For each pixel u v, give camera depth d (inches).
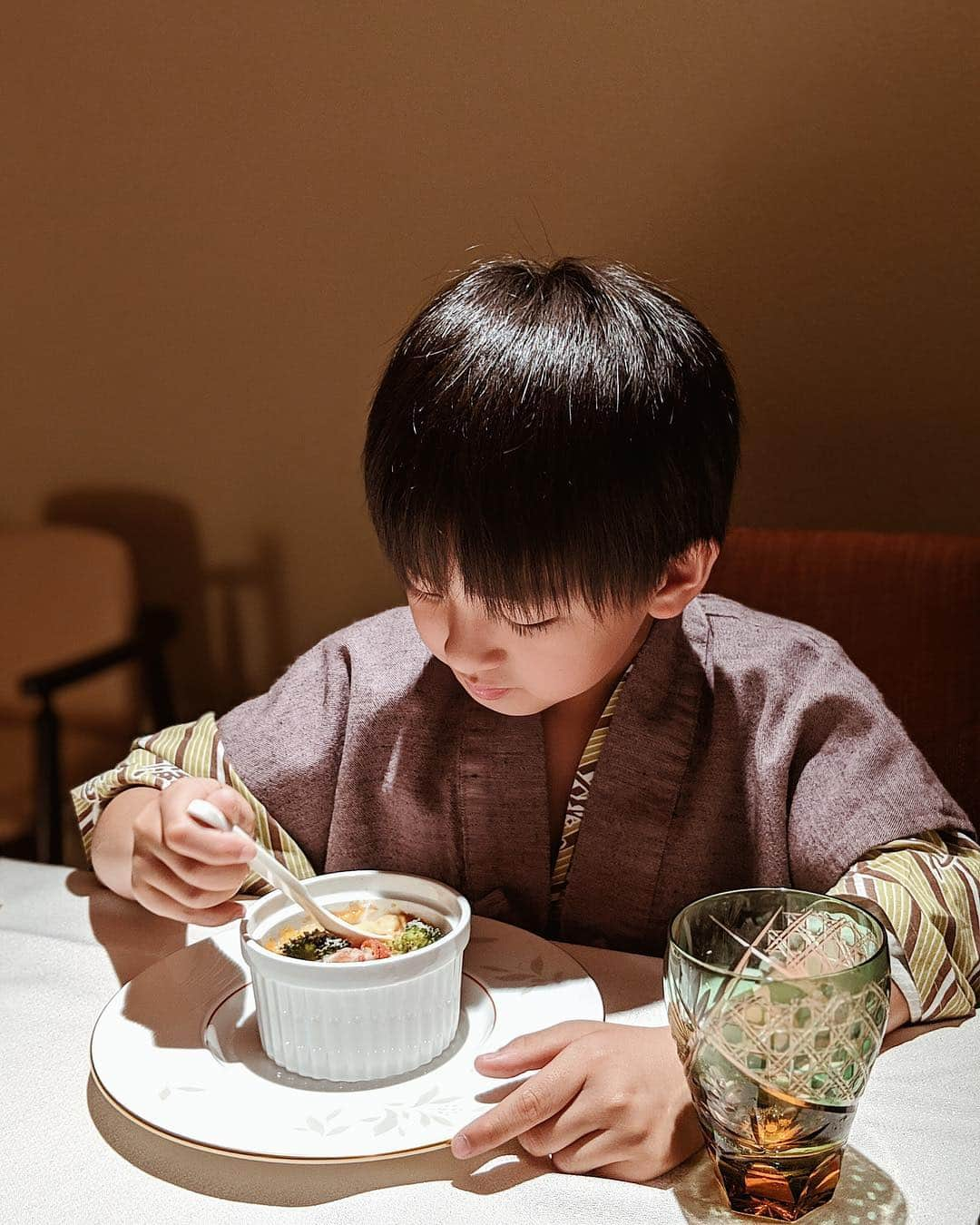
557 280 24.4
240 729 32.4
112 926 29.4
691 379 24.0
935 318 49.5
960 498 50.9
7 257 69.6
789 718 28.9
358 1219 18.9
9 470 73.8
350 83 57.4
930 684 39.6
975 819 39.3
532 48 53.0
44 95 65.4
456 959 23.5
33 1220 19.1
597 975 26.7
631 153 52.4
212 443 67.2
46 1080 23.0
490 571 21.9
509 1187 19.6
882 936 18.9
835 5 47.8
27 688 58.3
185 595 70.7
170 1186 19.9
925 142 48.0
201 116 61.7
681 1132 20.1
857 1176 19.7
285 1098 21.8
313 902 24.4
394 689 30.9
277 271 62.3
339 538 65.3
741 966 20.5
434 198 57.1
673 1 50.0
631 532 22.4
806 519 53.0
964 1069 22.6
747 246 51.4
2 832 59.7
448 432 22.0
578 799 29.5
